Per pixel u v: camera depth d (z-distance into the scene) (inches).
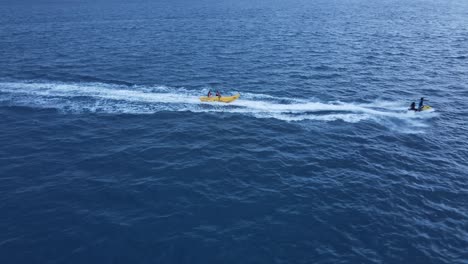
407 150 1174.3
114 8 5856.3
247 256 722.8
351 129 1311.5
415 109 1466.5
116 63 2135.8
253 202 890.7
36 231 786.8
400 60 2295.8
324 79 1868.8
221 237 772.6
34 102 1525.6
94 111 1449.3
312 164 1073.5
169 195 912.9
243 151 1148.5
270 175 1012.5
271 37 3112.7
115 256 719.1
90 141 1205.1
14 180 976.3
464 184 994.1
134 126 1323.8
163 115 1418.6
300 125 1341.0
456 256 742.5
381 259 725.9
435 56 2405.3
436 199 925.2
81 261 706.2
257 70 2023.9
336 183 980.6
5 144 1173.7
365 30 3511.3
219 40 2962.6
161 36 3159.5
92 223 811.4
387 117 1416.1
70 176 997.8
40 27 3683.6
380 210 873.5
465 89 1747.0
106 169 1034.1
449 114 1457.9
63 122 1349.7
